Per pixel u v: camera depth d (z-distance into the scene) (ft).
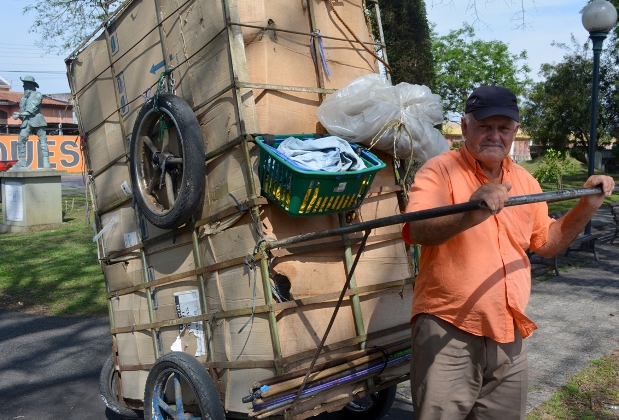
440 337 8.69
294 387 9.96
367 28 13.73
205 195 11.57
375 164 11.01
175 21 12.17
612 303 22.82
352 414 14.15
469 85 87.51
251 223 10.61
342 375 10.66
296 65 11.87
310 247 10.94
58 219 47.06
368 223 8.20
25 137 47.65
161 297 13.03
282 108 11.50
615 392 14.75
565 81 83.51
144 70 13.14
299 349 10.55
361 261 11.77
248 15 11.28
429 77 26.25
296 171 9.66
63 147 98.32
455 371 8.66
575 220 9.11
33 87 48.01
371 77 11.77
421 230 8.00
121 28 13.82
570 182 78.33
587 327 19.99
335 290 11.25
